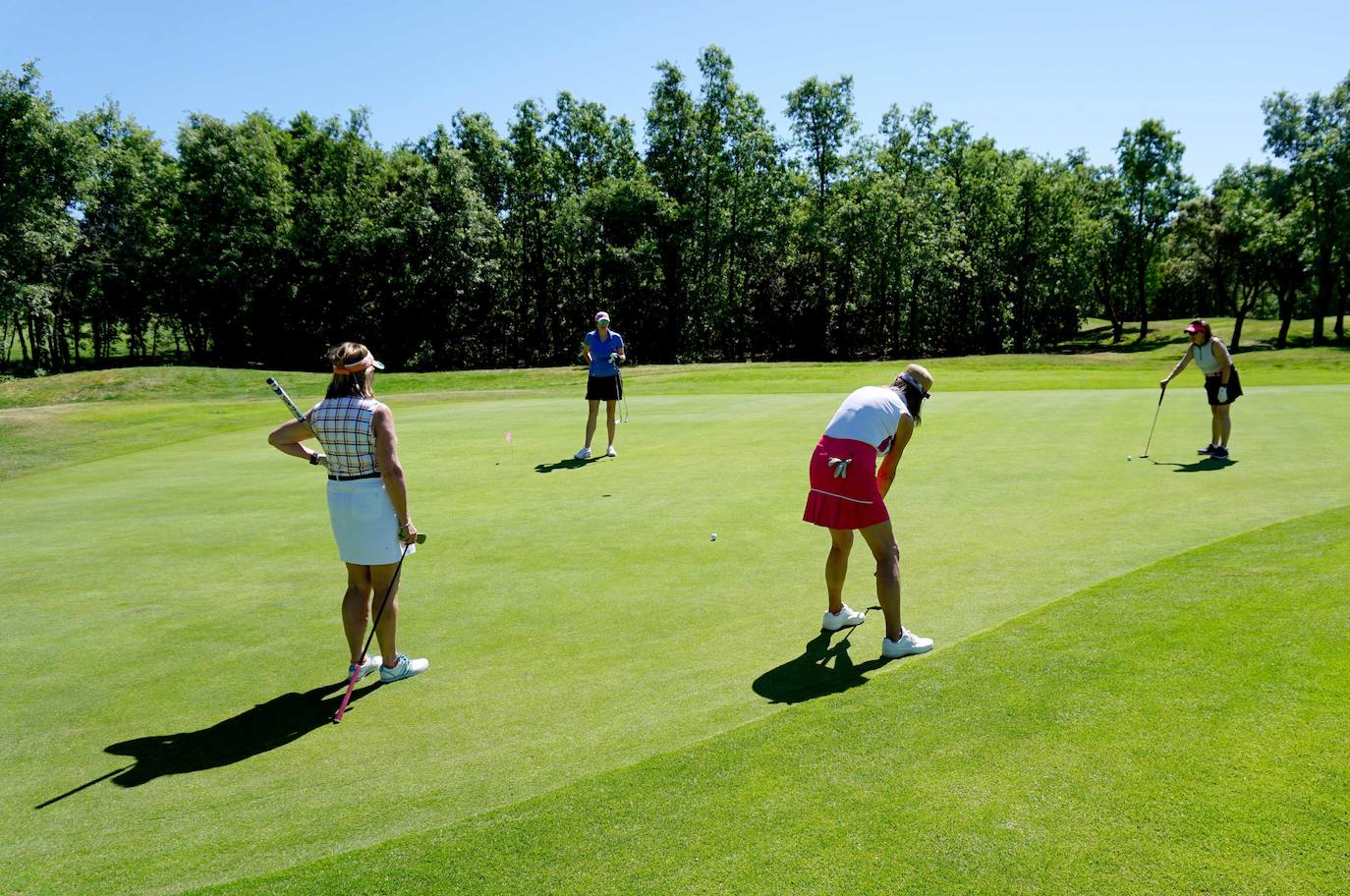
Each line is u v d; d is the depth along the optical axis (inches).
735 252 2097.7
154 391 1072.8
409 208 1860.2
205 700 159.9
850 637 175.6
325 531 289.9
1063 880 88.7
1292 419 460.4
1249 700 124.0
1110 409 538.0
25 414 693.9
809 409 605.0
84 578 240.1
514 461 414.9
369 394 167.2
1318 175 1780.3
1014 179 2140.7
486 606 203.9
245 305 1798.7
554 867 96.9
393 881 96.0
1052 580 203.2
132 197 1800.0
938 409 564.4
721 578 219.3
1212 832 94.5
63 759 137.6
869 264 1963.6
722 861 95.9
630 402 722.2
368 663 169.3
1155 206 2193.7
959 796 105.7
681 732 135.0
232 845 110.3
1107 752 113.4
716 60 1955.0
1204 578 183.9
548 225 2144.4
